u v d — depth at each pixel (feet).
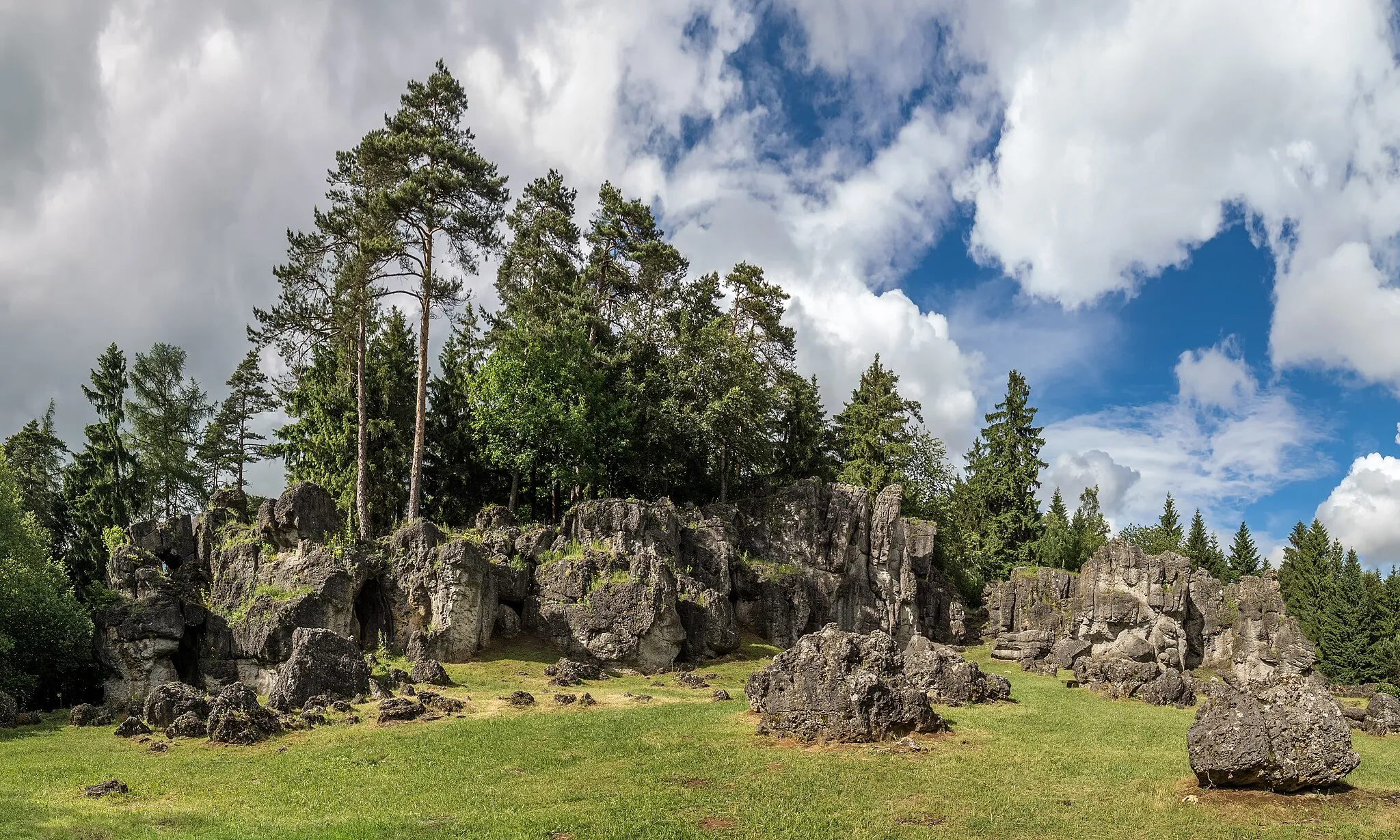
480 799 77.61
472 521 209.97
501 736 101.50
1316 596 339.16
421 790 81.20
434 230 194.49
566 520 188.96
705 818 71.26
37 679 141.79
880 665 102.73
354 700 122.72
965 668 133.28
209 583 174.70
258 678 149.89
